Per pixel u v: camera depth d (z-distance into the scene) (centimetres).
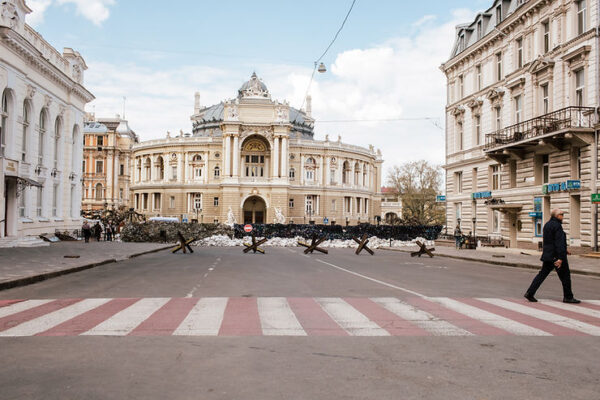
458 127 3928
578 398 481
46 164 3550
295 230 5034
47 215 3591
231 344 671
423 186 8319
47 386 501
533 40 2889
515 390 501
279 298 1086
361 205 9519
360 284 1370
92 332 736
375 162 10888
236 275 1612
